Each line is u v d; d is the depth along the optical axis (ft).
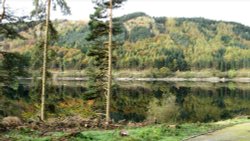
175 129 61.67
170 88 329.72
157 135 55.62
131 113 143.54
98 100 104.42
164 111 132.05
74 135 50.96
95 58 94.84
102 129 71.92
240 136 53.88
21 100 127.34
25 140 49.42
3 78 76.59
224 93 270.26
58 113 107.55
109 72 93.15
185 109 157.48
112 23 91.61
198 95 245.86
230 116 136.26
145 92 265.95
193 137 53.98
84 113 112.68
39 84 90.63
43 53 87.66
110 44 92.07
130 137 53.01
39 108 114.42
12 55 73.72
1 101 98.07
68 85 342.23
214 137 53.42
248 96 241.35
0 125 61.93
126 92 262.47
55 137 51.88
